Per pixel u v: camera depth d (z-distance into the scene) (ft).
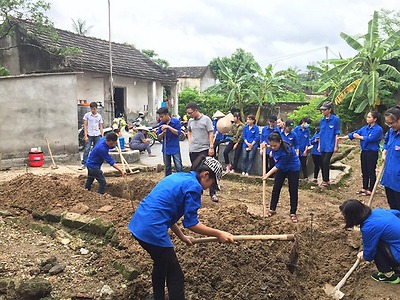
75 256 16.98
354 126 69.72
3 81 39.47
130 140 54.44
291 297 15.79
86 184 26.23
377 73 60.75
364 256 16.55
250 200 29.35
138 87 80.38
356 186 34.96
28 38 63.52
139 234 12.79
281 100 100.68
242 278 16.10
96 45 78.95
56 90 42.50
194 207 12.78
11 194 23.65
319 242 20.94
